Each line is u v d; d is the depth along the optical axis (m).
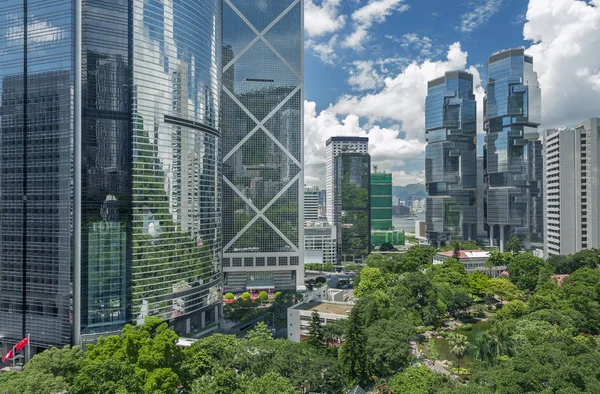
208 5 158.00
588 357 77.56
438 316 142.75
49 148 118.81
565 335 96.06
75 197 116.69
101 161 123.69
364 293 161.88
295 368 85.44
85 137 120.19
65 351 87.44
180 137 143.00
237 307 179.38
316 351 97.00
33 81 121.38
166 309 135.50
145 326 89.12
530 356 78.81
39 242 118.62
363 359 96.56
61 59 118.31
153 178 133.50
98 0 124.62
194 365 83.06
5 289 121.81
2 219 122.88
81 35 119.38
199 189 150.88
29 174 120.62
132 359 79.06
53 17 119.56
